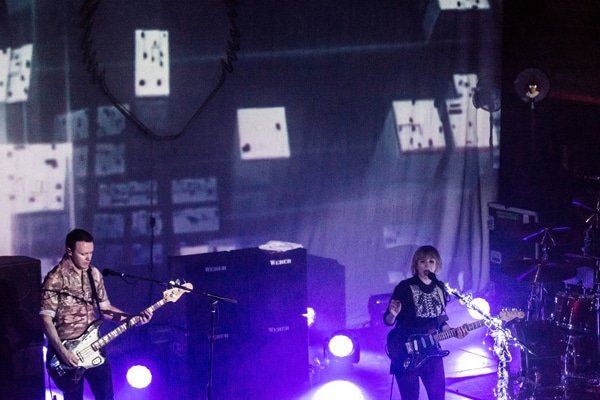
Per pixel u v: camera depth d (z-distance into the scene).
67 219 9.15
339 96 10.49
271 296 8.37
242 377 8.30
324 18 10.32
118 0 9.23
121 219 9.42
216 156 9.88
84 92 9.13
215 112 9.83
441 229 11.26
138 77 9.40
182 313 8.12
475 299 10.18
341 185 10.60
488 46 11.33
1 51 8.73
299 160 10.33
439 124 11.12
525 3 11.22
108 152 9.30
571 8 10.73
